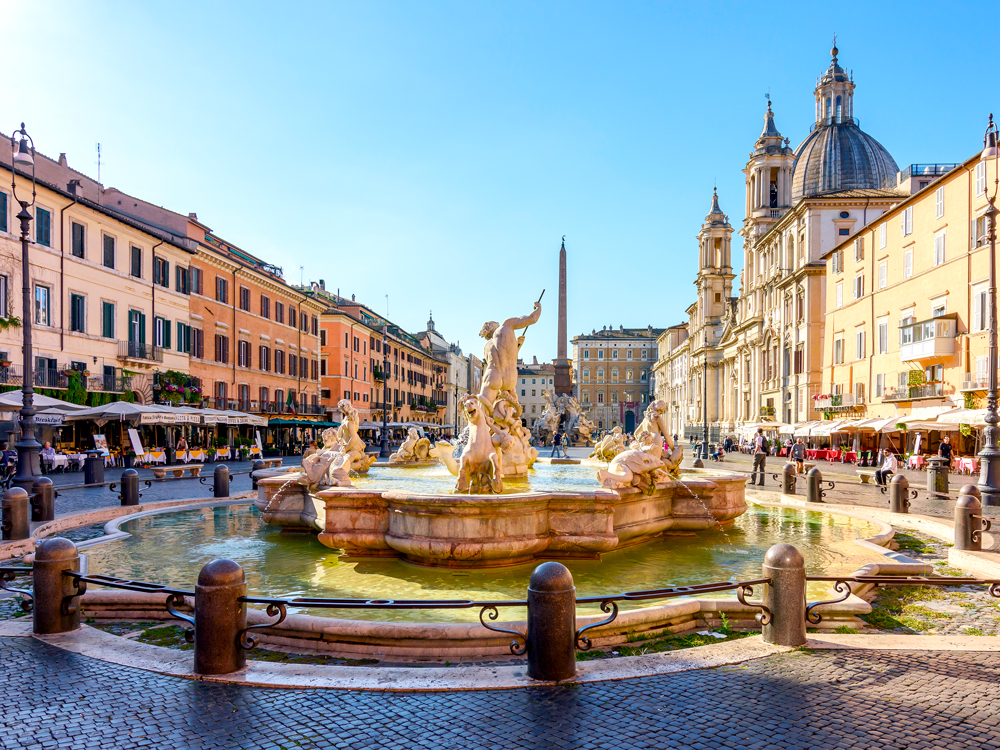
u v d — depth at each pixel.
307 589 8.25
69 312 32.53
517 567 9.27
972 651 6.02
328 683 5.29
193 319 43.28
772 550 6.32
